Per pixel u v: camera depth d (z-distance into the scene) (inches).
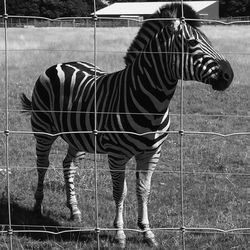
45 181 236.2
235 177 250.8
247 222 191.9
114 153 165.2
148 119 159.9
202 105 409.7
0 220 193.3
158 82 158.7
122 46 566.6
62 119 185.6
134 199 216.2
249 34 750.5
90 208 206.5
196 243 170.6
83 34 608.1
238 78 486.0
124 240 169.3
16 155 277.9
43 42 574.2
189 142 311.6
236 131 342.3
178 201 215.2
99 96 173.5
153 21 165.3
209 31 766.5
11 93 423.5
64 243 172.4
